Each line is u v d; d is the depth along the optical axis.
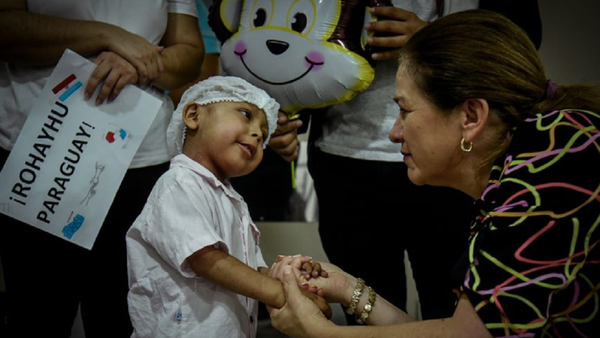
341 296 1.39
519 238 0.98
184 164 1.38
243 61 1.68
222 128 1.38
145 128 1.57
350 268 1.84
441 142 1.12
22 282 1.60
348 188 1.76
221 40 1.80
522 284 0.96
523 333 0.97
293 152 1.81
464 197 1.66
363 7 1.61
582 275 1.00
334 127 1.78
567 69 2.23
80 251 1.62
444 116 1.10
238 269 1.29
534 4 1.68
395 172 1.68
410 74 1.13
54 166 1.51
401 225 1.78
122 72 1.55
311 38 1.59
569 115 1.04
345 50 1.57
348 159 1.74
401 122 1.21
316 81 1.60
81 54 1.57
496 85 1.05
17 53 1.52
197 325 1.32
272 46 1.62
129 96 1.56
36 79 1.56
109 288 1.67
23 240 1.57
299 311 1.26
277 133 1.76
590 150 0.99
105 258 1.65
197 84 1.44
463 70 1.06
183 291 1.32
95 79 1.52
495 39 1.07
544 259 0.97
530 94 1.07
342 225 1.82
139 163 1.63
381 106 1.68
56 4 1.57
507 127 1.09
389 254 1.84
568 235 0.96
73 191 1.52
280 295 1.31
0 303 2.08
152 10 1.66
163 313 1.33
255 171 2.58
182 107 1.43
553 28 2.24
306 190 2.60
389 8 1.59
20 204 1.50
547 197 0.98
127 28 1.63
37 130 1.51
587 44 2.19
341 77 1.58
